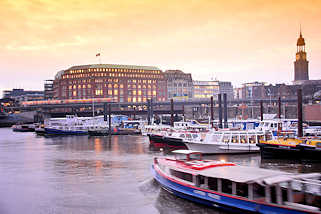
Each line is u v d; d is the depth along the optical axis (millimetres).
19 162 48406
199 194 25312
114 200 27469
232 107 197000
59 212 24938
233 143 50844
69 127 111938
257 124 76438
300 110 52375
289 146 43500
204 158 46688
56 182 34219
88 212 24844
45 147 70062
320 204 20906
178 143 55156
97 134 101375
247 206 22031
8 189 31625
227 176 23453
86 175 37344
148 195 28688
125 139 87688
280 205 20391
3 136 110750
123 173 38000
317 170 37219
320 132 61531
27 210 25500
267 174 23531
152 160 47656
